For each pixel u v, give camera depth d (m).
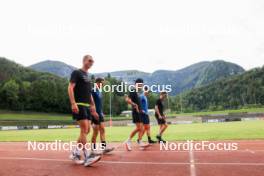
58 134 22.19
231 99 152.38
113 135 18.42
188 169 5.16
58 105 108.56
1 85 105.44
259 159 6.18
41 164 5.89
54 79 131.38
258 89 146.88
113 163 5.93
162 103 11.04
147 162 6.00
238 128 22.39
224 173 4.76
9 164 5.94
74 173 4.93
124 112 109.56
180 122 54.00
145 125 9.93
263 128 21.38
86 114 5.86
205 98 159.75
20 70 137.12
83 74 5.90
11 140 14.94
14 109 101.69
